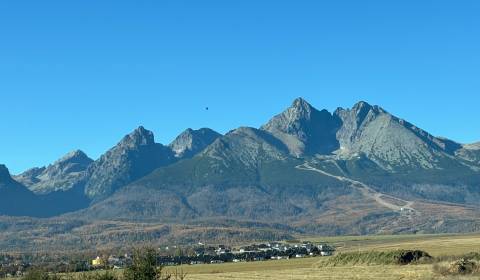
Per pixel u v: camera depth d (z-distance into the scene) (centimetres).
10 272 19712
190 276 12988
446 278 8644
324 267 14838
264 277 11619
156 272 6197
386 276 9694
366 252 14638
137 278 6125
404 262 13338
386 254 13962
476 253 13338
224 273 14300
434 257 13512
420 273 9625
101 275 6638
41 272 7200
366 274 10444
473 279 8206
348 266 13950
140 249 6456
